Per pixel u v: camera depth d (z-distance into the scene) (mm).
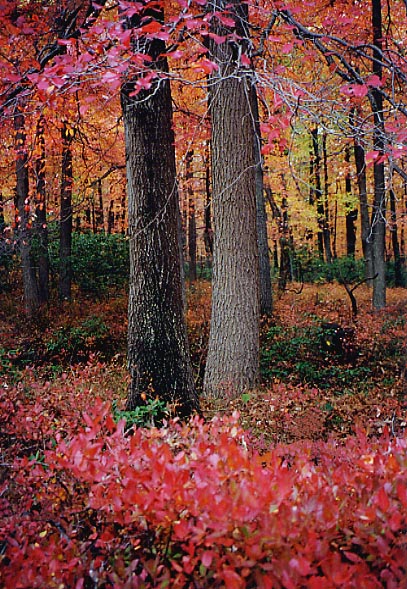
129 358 5562
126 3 3344
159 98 5293
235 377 6852
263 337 9602
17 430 3598
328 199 16562
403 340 8781
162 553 2242
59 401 5113
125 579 2100
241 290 6891
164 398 5406
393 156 3648
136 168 5344
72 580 2123
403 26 9250
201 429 2908
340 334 9266
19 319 11586
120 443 2664
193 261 19500
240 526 1926
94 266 15961
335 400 6039
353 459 2785
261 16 5293
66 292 13688
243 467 2283
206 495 2012
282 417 5219
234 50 5863
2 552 2494
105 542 2254
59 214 12984
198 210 16734
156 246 5402
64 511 2510
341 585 1869
